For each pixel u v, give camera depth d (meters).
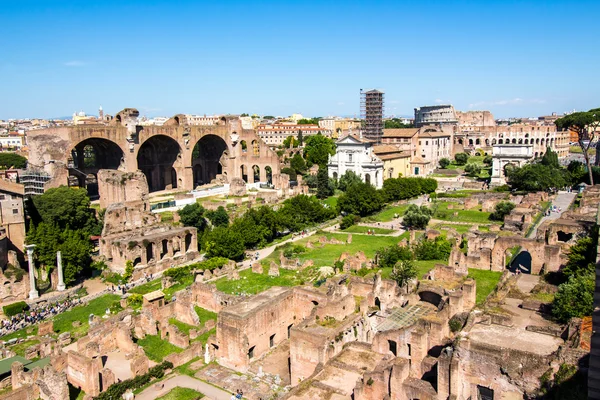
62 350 70.12
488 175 199.62
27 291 89.62
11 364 60.75
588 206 108.12
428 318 54.34
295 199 141.00
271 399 54.69
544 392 39.91
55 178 133.62
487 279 77.44
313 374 51.38
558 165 173.25
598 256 29.11
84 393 58.31
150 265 107.12
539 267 78.12
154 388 58.19
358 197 142.25
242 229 116.81
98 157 169.62
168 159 187.62
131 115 159.12
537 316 52.62
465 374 43.69
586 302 49.09
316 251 110.75
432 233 106.69
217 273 100.38
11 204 104.00
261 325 65.50
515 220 111.94
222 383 59.25
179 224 124.94
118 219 116.31
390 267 90.25
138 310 81.81
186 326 76.56
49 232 99.50
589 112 154.50
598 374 28.69
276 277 94.81
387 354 55.41
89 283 99.94
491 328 48.41
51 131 144.62
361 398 46.78
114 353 68.50
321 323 61.59
